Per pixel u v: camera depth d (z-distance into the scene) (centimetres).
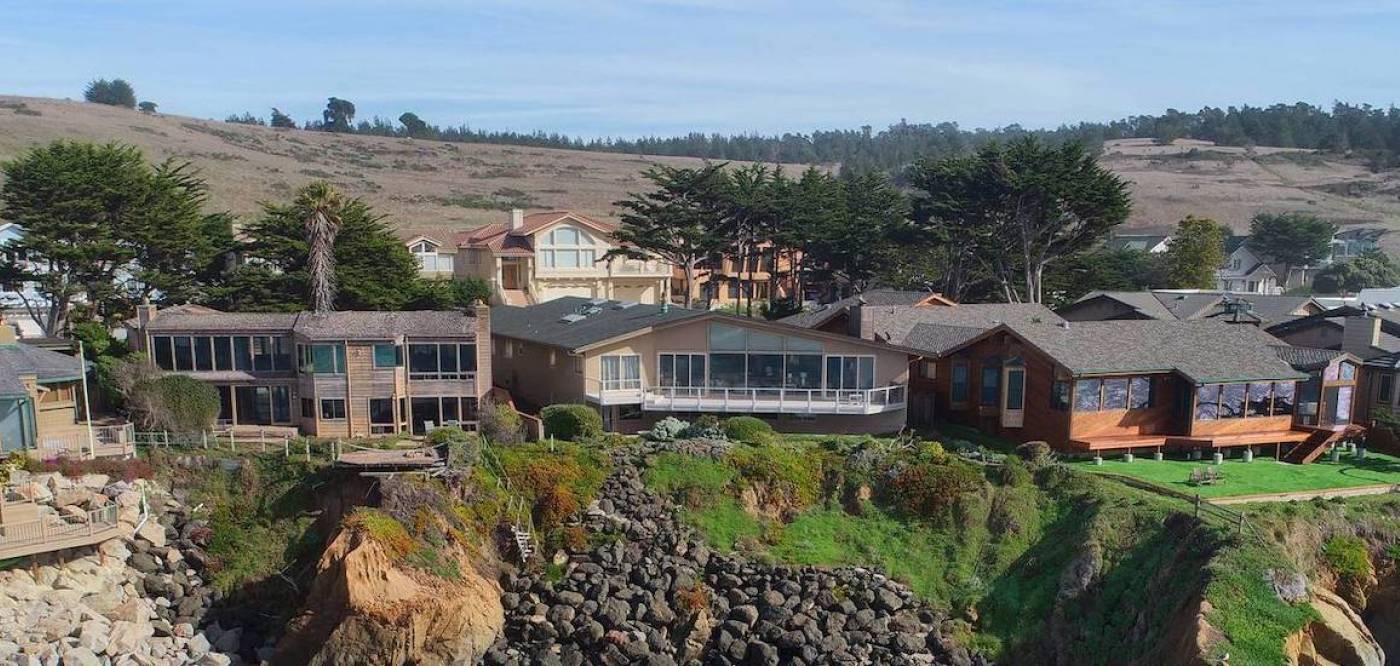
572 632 3759
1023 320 6481
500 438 4556
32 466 4034
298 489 4244
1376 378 5288
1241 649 3156
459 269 9725
